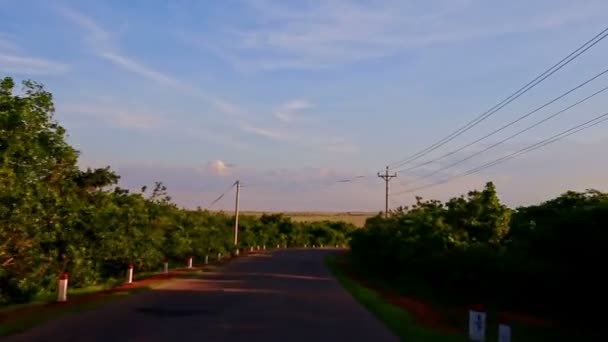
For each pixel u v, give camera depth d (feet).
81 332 44.75
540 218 71.87
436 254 87.71
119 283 94.07
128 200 112.37
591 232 52.49
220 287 87.81
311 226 391.65
